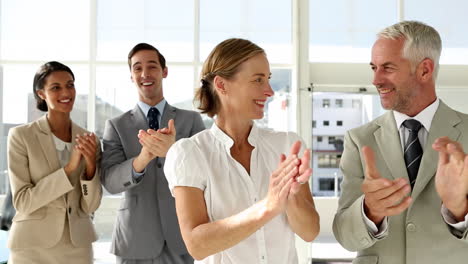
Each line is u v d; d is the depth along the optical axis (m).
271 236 1.61
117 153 2.81
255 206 1.37
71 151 2.73
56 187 2.53
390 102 1.79
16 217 2.60
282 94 6.98
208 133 1.70
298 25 6.95
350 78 6.97
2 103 6.73
